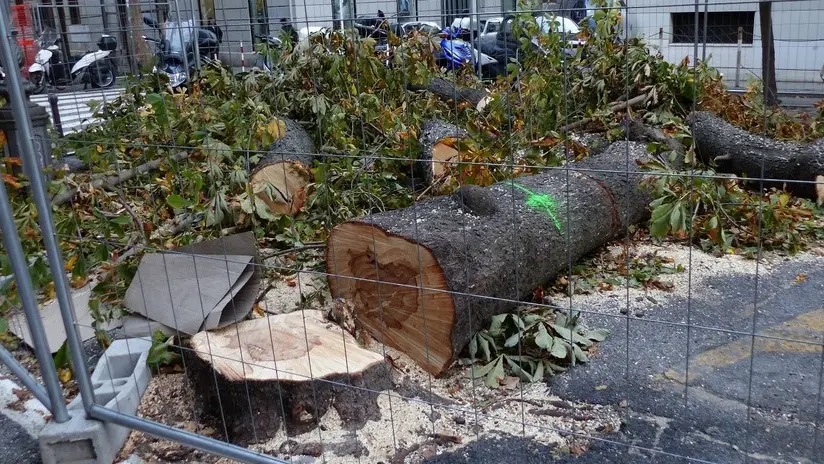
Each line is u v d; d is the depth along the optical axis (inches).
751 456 91.7
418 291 113.5
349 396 102.8
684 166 189.5
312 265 160.7
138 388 114.1
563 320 125.9
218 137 204.2
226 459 100.1
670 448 94.2
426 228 118.3
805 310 133.8
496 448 96.0
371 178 191.2
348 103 212.7
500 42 159.8
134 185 196.2
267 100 226.2
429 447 97.1
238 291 128.5
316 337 113.1
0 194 94.0
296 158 197.9
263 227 175.5
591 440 96.4
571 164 172.4
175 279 128.2
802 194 187.8
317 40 219.1
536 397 109.0
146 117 200.4
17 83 92.9
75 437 100.6
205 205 170.6
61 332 138.1
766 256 163.2
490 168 160.4
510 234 123.9
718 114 215.6
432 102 233.1
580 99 227.5
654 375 113.2
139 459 102.7
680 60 223.5
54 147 156.6
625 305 138.7
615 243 174.1
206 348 109.5
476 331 119.8
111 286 132.7
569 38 221.6
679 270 154.1
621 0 118.0
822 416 100.1
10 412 119.3
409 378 113.9
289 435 101.7
